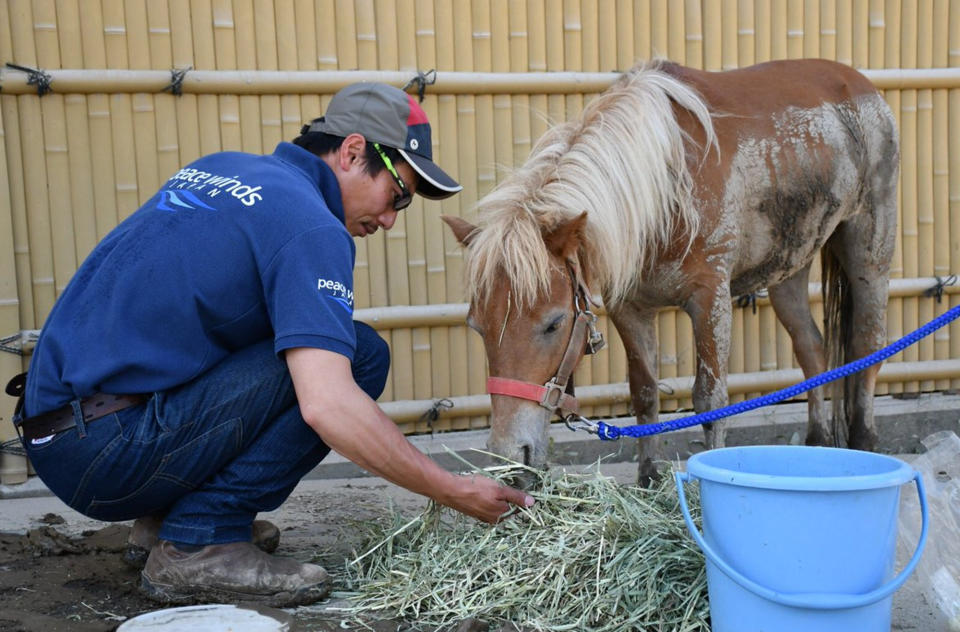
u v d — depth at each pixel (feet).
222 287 6.94
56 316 7.17
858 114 12.08
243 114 12.83
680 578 7.10
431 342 13.84
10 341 11.87
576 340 8.57
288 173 7.35
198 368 7.07
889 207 12.65
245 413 7.13
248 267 6.95
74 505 7.38
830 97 11.80
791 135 11.01
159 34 12.39
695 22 14.57
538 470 8.01
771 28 14.93
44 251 12.18
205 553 7.36
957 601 7.13
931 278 15.66
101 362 6.84
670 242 9.88
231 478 7.32
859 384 13.14
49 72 11.87
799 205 11.12
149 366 6.90
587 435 14.14
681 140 9.79
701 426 14.53
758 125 10.77
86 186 12.30
